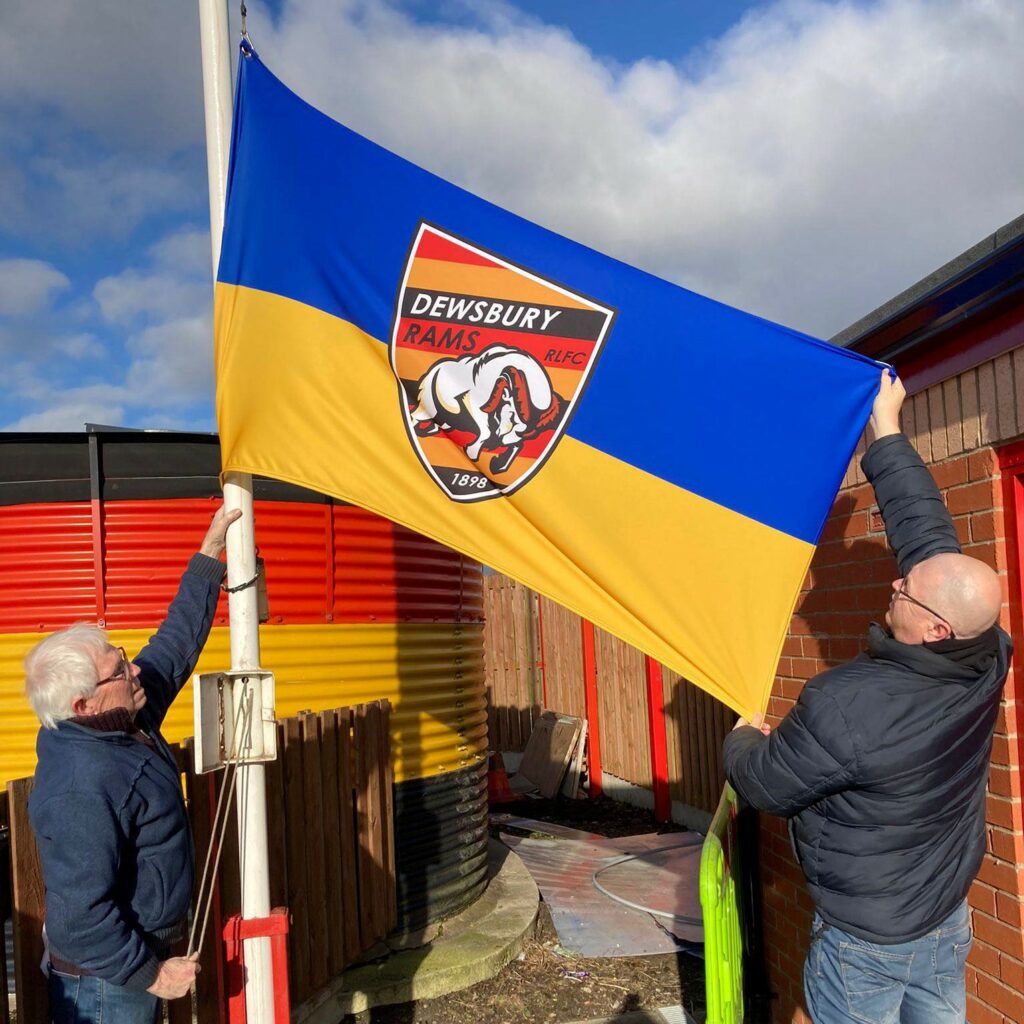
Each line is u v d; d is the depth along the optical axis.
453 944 6.05
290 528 5.79
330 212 3.29
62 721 2.61
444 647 6.67
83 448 5.44
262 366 3.22
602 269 3.34
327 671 5.85
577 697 13.28
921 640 2.63
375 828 5.65
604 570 3.24
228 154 3.32
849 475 4.33
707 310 3.31
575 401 3.30
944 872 2.64
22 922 2.78
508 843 9.35
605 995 5.68
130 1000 2.67
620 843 9.34
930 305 3.52
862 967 2.67
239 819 3.18
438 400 3.27
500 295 3.32
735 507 3.25
